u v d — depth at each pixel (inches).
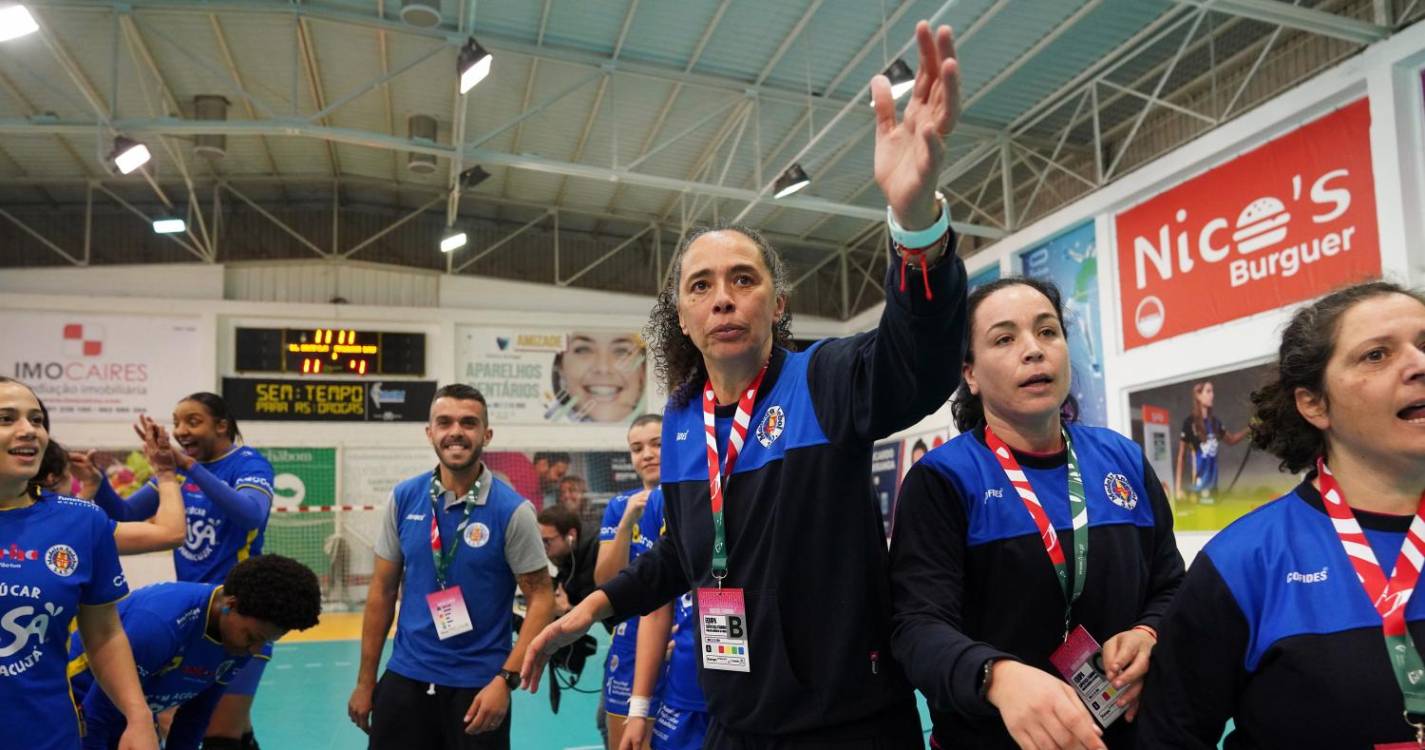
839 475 61.7
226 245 619.5
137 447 559.2
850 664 61.7
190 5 374.0
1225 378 339.3
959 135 469.4
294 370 586.6
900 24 377.7
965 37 377.4
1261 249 326.3
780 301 73.0
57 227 604.1
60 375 556.1
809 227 636.1
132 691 98.7
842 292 688.4
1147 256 378.3
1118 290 393.7
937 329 53.6
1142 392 377.4
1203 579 55.9
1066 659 69.6
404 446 592.7
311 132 376.8
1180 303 360.5
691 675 126.0
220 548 159.5
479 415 136.5
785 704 61.9
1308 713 50.8
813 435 62.4
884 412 57.6
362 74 448.8
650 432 158.6
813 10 368.5
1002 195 528.4
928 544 70.6
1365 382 52.3
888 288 55.2
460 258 649.6
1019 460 76.3
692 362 75.8
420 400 599.5
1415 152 277.9
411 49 423.5
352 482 583.5
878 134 53.9
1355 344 53.1
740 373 68.7
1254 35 363.9
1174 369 360.5
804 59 410.0
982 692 52.2
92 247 607.5
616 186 590.6
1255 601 54.0
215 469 164.4
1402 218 275.3
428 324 611.2
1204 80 392.2
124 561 546.3
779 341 75.7
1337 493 55.3
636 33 395.5
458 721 128.6
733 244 67.3
